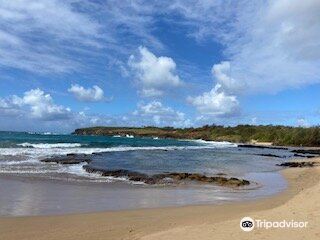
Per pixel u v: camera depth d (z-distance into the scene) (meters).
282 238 9.41
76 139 96.38
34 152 42.31
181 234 10.27
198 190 20.27
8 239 10.34
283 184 23.56
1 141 60.59
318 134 106.19
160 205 15.66
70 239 10.42
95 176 24.28
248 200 17.36
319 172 31.06
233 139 137.62
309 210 12.09
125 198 17.09
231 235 9.87
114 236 10.72
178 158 44.81
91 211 14.12
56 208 14.49
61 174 24.52
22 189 18.41
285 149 84.75
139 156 45.22
